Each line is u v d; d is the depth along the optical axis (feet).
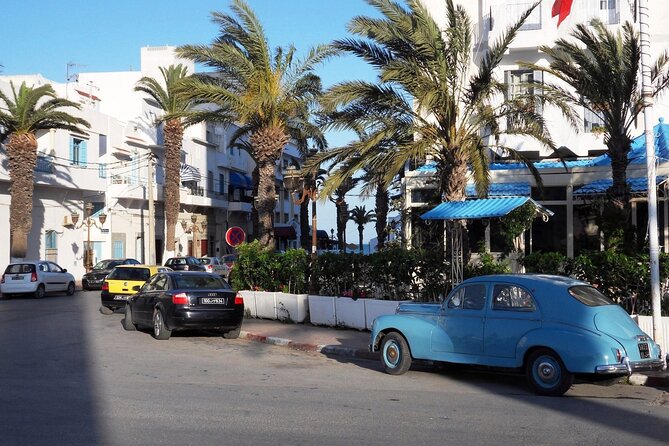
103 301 69.36
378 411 27.27
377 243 100.22
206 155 184.03
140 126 153.48
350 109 55.01
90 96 143.13
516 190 70.08
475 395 31.17
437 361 34.50
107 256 138.62
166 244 145.69
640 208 70.59
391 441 22.41
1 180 109.40
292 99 74.43
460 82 56.80
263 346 48.67
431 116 75.15
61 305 82.69
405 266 51.26
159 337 50.67
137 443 21.97
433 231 65.26
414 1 53.11
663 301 40.78
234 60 71.87
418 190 74.84
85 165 130.41
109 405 27.91
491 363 32.24
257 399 29.58
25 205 104.53
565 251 71.31
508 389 32.81
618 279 41.45
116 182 140.87
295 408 27.68
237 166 206.18
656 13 76.79
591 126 75.56
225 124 80.23
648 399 30.45
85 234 134.21
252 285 65.87
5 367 37.91
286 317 59.72
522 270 64.54
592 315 29.86
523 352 31.09
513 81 77.41
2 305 83.30
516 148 75.10
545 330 30.53
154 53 181.27
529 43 75.36
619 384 34.40
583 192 63.26
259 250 66.64
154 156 145.69
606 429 24.31
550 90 59.26
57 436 22.76
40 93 103.50
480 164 51.80
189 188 172.24
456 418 26.03
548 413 27.09
